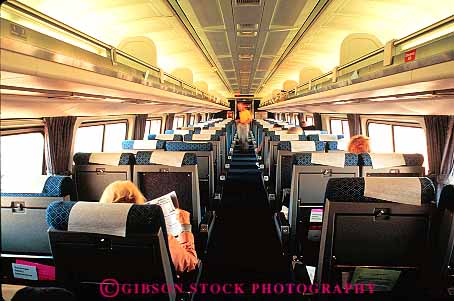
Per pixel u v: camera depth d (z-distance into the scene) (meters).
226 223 6.19
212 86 18.53
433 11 3.53
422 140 5.23
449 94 2.61
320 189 3.70
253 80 14.42
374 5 3.79
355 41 4.81
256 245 5.19
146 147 5.19
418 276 2.25
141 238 1.81
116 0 3.59
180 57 7.52
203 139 6.66
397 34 4.44
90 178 3.83
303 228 3.83
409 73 2.29
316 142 4.95
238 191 8.70
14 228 2.60
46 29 2.01
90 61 2.53
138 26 4.64
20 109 2.96
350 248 2.19
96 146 6.48
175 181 3.79
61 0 3.31
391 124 6.36
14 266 2.66
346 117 8.83
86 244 1.87
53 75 1.91
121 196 2.22
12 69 1.52
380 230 2.12
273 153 6.32
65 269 2.05
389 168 3.60
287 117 21.97
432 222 2.05
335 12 4.09
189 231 2.74
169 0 3.33
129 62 3.42
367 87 3.11
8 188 2.48
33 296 1.16
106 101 3.90
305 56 7.53
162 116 11.12
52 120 4.49
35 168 4.38
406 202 2.00
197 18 4.20
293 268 3.26
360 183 2.02
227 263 4.62
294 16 4.05
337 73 4.43
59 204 1.85
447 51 1.77
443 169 4.54
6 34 1.53
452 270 2.31
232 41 5.73
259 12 3.86
